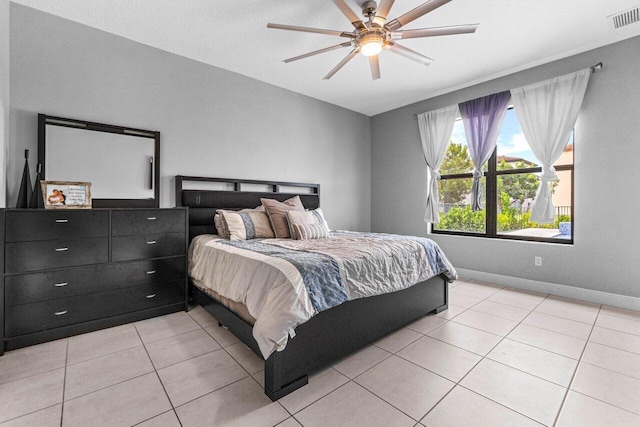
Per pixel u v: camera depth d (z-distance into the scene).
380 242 2.63
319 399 1.54
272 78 3.73
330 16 2.50
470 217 4.09
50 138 2.47
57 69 2.51
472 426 1.34
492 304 2.99
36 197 2.30
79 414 1.41
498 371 1.79
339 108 4.75
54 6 2.38
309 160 4.36
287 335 1.54
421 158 4.52
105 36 2.73
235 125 3.57
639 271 2.77
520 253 3.54
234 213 3.07
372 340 2.11
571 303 2.99
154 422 1.36
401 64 3.33
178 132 3.15
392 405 1.49
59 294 2.19
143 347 2.07
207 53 3.12
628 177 2.81
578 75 3.01
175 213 2.76
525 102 3.38
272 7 2.38
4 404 1.47
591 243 3.03
